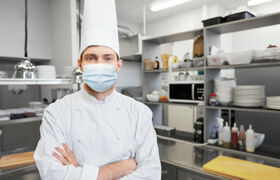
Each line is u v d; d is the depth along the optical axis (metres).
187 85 2.13
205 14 3.61
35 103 2.15
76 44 2.91
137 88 4.21
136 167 0.91
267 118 2.54
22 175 1.61
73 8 2.88
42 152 0.84
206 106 1.92
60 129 0.90
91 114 0.94
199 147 1.94
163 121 3.79
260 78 2.53
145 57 2.45
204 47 1.91
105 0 0.95
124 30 3.75
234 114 2.76
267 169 1.39
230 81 1.82
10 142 2.62
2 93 2.98
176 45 4.00
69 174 0.78
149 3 3.48
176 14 4.11
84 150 0.90
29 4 3.00
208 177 1.41
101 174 0.81
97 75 0.86
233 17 1.76
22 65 1.52
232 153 1.75
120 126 0.96
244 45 3.76
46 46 3.20
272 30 3.44
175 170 1.59
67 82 1.76
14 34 2.85
